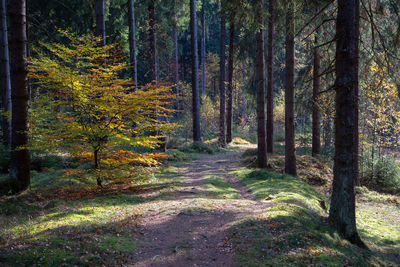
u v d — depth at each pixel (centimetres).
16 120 925
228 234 636
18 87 921
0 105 1966
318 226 708
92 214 775
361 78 1366
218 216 773
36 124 998
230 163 1906
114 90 967
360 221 1005
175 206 859
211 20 6022
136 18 2783
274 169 1550
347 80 689
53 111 995
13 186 903
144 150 1791
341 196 714
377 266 599
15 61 915
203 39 4791
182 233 657
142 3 2512
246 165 1733
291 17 1018
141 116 1035
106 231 642
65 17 2764
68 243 543
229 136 3161
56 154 1519
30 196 899
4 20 1548
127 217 759
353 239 702
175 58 4234
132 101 966
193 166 1808
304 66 1927
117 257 528
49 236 564
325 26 1325
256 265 494
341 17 691
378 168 1645
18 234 596
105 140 1008
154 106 1049
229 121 3139
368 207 1205
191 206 853
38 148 920
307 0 922
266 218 703
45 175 1229
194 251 568
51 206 830
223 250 564
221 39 3011
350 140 706
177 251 564
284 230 632
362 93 1683
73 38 966
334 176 734
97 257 509
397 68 1067
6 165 1269
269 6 1407
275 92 3309
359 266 534
